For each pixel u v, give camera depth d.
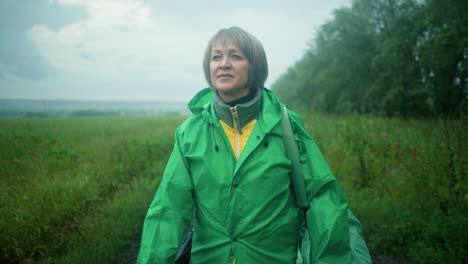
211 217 1.38
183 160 1.41
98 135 11.62
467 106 13.11
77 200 4.08
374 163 5.50
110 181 5.09
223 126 1.48
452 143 3.88
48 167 5.52
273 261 1.37
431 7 17.48
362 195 4.23
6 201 3.66
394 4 21.77
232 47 1.38
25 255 2.88
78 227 3.38
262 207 1.33
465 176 3.64
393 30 21.59
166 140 9.38
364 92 23.81
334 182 1.42
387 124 10.59
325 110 28.48
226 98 1.48
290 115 1.51
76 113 68.81
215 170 1.36
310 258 1.49
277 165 1.36
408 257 2.89
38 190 4.04
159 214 1.33
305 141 1.49
